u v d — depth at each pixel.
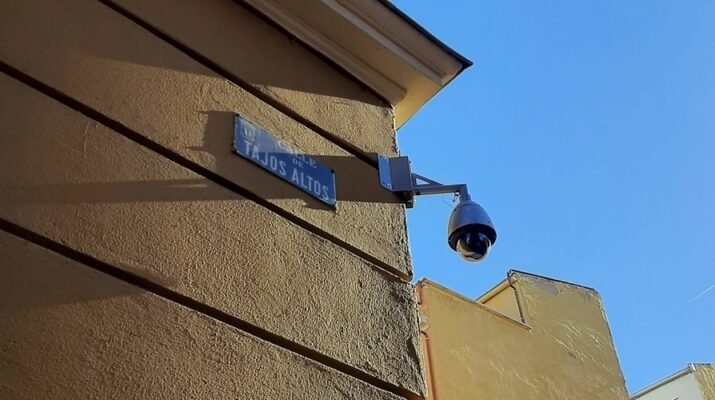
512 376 6.43
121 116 2.95
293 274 3.19
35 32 2.86
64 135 2.73
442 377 5.94
